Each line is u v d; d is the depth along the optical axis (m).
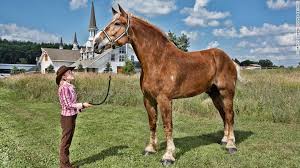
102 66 51.91
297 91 13.38
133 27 5.73
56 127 8.99
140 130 8.62
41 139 7.49
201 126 9.13
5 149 6.43
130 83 18.36
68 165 5.22
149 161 5.85
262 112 10.52
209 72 6.21
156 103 6.11
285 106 10.63
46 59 62.91
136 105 13.88
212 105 11.34
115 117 10.78
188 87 5.94
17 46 111.31
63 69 5.04
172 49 5.89
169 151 5.72
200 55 6.26
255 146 6.88
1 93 17.52
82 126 9.17
